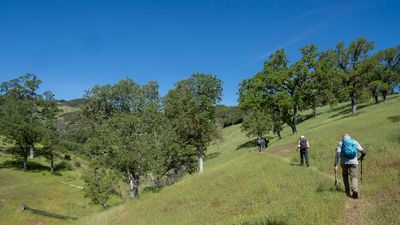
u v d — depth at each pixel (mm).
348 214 11188
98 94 67562
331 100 57438
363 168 17406
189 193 22312
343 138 13273
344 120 48250
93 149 51156
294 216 11539
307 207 12156
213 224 13984
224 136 99812
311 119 76125
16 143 68688
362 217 10656
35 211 46125
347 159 13016
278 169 21562
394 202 11250
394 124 33094
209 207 17641
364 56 61594
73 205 52656
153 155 45562
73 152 97438
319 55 56000
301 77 53688
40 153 84250
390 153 18922
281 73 53312
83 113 68812
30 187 57500
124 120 49219
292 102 52812
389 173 15125
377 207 11133
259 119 59562
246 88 61188
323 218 10773
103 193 44500
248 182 20031
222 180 22641
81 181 67812
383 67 69625
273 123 58344
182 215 17703
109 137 47906
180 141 53969
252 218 12773
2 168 67500
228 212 15609
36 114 80375
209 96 63469
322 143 28844
